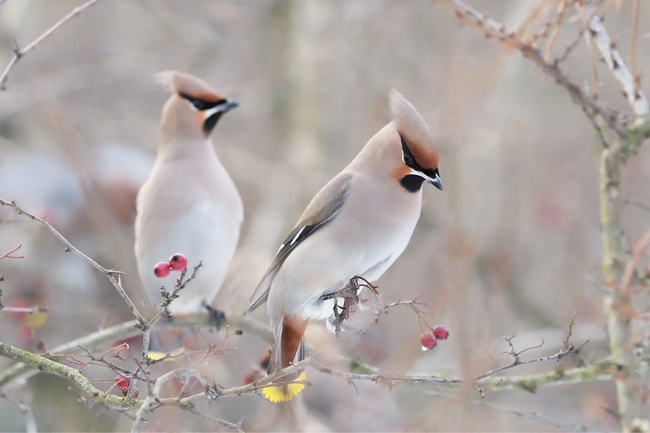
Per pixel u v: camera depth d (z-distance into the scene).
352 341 9.31
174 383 8.91
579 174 15.95
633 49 8.70
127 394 7.19
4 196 14.22
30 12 16.61
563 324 13.65
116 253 13.70
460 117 13.36
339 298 8.92
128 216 14.42
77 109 16.73
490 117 14.62
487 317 11.32
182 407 6.94
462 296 10.84
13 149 15.73
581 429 8.72
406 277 14.12
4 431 11.83
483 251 13.95
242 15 17.28
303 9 17.67
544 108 16.50
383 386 9.48
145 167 15.47
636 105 8.71
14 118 16.66
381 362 11.03
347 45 16.80
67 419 12.21
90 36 17.77
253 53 17.77
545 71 8.67
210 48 18.02
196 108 10.88
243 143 17.84
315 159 16.92
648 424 8.31
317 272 8.70
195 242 10.61
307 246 8.77
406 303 8.34
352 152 16.94
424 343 7.86
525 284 14.97
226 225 10.82
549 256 15.17
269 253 14.79
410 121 8.71
